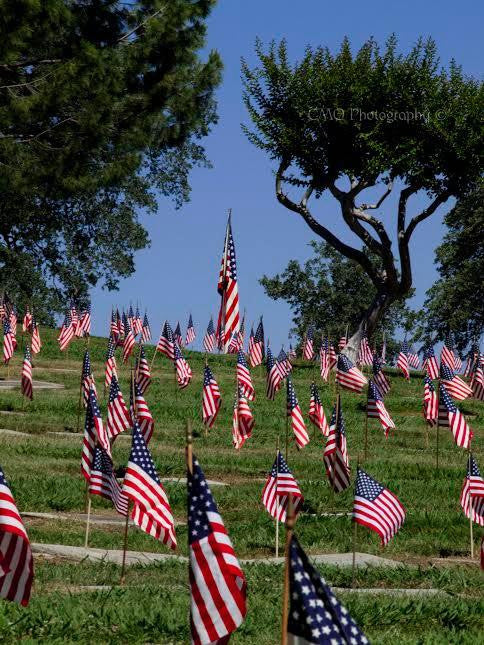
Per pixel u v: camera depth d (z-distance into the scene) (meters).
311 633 10.51
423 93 87.75
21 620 17.22
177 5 73.25
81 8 71.38
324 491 38.84
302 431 42.00
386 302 91.31
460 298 130.38
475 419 72.56
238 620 13.02
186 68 78.06
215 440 54.22
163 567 24.61
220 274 43.22
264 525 31.59
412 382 91.50
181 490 36.69
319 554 28.22
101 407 62.12
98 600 19.41
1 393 66.44
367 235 89.62
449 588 23.58
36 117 68.81
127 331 94.56
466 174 88.44
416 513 34.44
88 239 132.88
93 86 69.62
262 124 90.50
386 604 20.23
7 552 16.22
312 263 150.50
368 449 55.75
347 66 89.44
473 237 127.12
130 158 75.62
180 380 67.38
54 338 105.62
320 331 148.75
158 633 17.03
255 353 85.81
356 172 89.75
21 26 63.00
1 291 129.88
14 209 124.00
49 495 34.34
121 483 37.06
